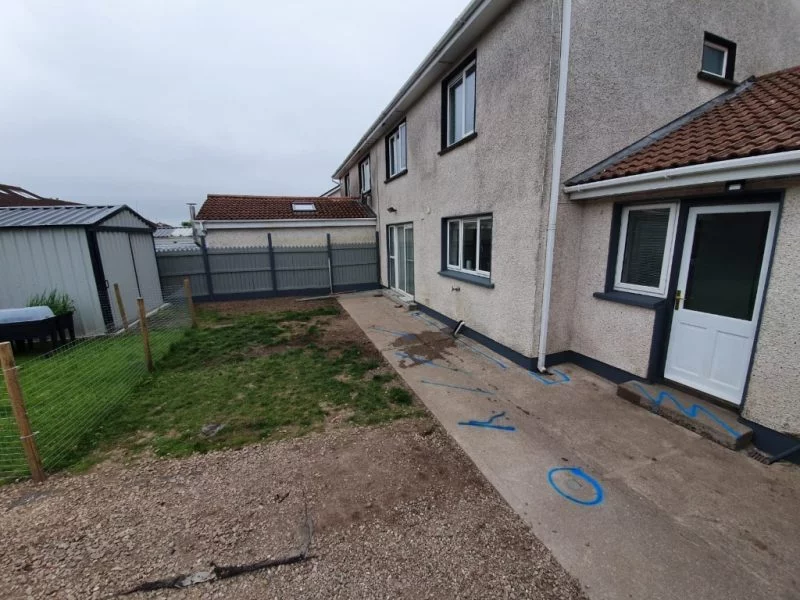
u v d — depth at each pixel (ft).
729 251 12.04
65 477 10.51
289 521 8.67
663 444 11.42
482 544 7.91
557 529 8.25
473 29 18.47
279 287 42.50
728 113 15.40
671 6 16.34
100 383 16.75
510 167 17.48
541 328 16.94
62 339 23.65
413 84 25.38
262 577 7.25
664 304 13.93
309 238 43.47
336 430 12.78
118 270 28.73
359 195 51.08
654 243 14.37
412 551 7.77
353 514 8.85
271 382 17.03
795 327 10.01
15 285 24.41
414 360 19.62
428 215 27.50
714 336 12.70
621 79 15.79
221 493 9.69
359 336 24.73
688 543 7.80
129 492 9.80
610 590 6.79
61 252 24.75
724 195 11.85
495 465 10.60
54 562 7.65
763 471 10.05
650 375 14.48
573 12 14.28
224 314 33.14
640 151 15.55
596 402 14.28
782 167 9.50
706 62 18.58
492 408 14.05
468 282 22.39
